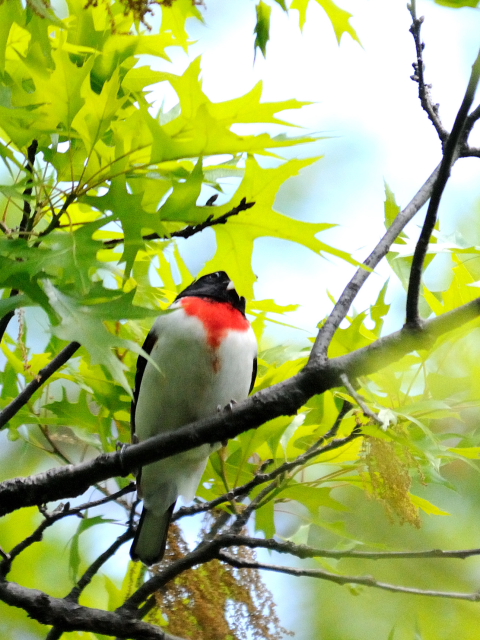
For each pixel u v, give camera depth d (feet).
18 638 30.68
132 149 19.62
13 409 21.67
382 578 36.04
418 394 25.20
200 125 18.84
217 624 21.54
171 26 25.61
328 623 34.71
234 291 29.89
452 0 17.79
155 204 21.65
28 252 17.70
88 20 22.22
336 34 25.31
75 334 16.61
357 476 23.95
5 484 21.39
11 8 19.30
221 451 23.90
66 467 21.67
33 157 20.21
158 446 21.38
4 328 21.17
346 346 24.71
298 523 37.65
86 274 17.49
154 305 27.50
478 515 37.45
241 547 23.09
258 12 25.39
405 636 30.73
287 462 23.31
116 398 26.05
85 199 19.19
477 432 24.68
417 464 20.48
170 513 27.66
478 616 34.37
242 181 21.34
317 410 24.48
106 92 18.92
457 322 20.01
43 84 18.99
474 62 17.99
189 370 28.09
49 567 31.99
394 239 23.84
